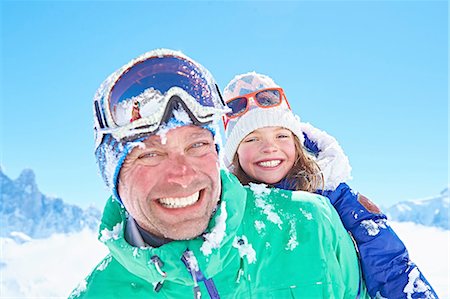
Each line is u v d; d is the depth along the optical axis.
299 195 0.60
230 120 0.94
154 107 0.47
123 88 0.50
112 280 0.53
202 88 0.51
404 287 0.70
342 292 0.55
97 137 0.52
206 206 0.48
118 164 0.49
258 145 0.90
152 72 0.50
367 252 0.74
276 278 0.52
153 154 0.48
